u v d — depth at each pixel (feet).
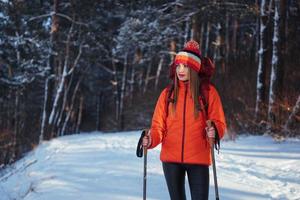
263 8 58.95
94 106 182.80
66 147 54.60
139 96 131.13
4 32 86.48
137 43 107.45
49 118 96.68
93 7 105.29
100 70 158.81
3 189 33.65
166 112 15.24
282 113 50.55
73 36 109.91
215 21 85.92
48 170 34.42
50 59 94.48
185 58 14.82
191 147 14.80
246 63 83.35
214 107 14.92
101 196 23.41
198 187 14.90
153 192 23.82
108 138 64.34
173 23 96.17
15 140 88.89
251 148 39.81
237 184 25.39
